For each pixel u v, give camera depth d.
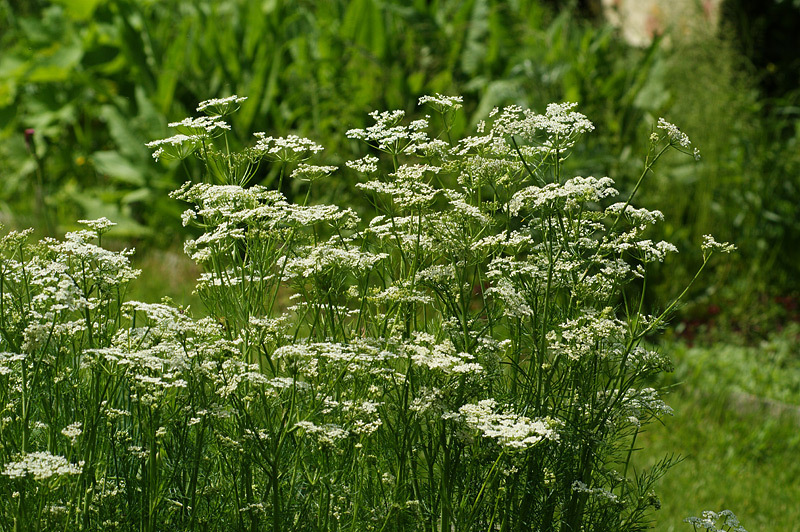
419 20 11.54
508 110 3.71
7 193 12.43
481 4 12.05
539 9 12.41
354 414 3.22
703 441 7.20
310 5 12.80
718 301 10.08
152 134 10.51
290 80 11.20
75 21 12.71
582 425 3.54
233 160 3.99
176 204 10.08
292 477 3.38
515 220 4.26
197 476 3.48
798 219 10.63
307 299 3.67
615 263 3.70
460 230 3.60
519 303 3.42
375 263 3.70
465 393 3.45
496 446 3.31
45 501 3.11
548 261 3.61
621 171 10.08
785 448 7.29
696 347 9.02
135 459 3.41
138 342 3.38
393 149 4.00
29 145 10.23
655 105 11.01
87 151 12.98
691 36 11.50
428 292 4.21
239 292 3.71
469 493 3.46
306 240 3.94
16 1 15.12
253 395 3.20
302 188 9.68
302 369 3.21
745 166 10.74
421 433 3.41
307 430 2.98
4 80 12.12
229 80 10.83
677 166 10.51
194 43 11.13
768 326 9.67
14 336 3.34
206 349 3.33
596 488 3.47
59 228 10.66
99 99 12.75
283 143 3.81
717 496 6.25
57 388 3.30
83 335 3.50
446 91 10.84
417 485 3.42
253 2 11.09
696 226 10.38
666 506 5.93
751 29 12.87
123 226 10.82
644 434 7.22
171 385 3.06
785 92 13.00
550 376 3.54
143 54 11.05
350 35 11.01
